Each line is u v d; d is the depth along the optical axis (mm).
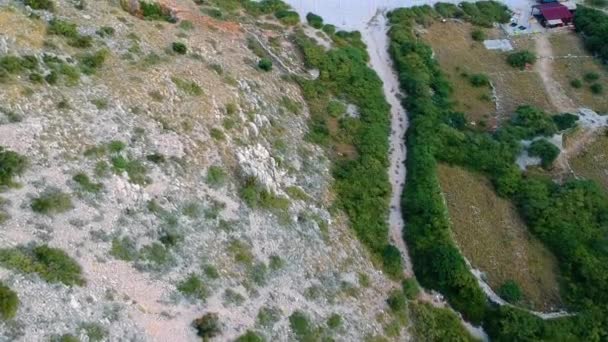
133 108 73438
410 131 97500
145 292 58156
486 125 102062
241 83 89562
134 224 62406
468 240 84750
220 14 107812
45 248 55000
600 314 77312
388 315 74188
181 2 105875
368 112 99125
